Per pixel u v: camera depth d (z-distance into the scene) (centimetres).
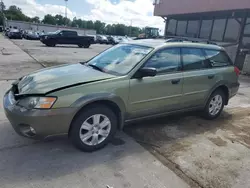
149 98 335
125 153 302
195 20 1595
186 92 380
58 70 339
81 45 2202
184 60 377
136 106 325
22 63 944
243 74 1147
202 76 397
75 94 267
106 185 237
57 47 2005
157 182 248
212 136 375
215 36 1452
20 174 244
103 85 288
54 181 237
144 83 323
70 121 268
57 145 307
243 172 279
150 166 277
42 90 263
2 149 288
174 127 401
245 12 1238
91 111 283
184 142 347
